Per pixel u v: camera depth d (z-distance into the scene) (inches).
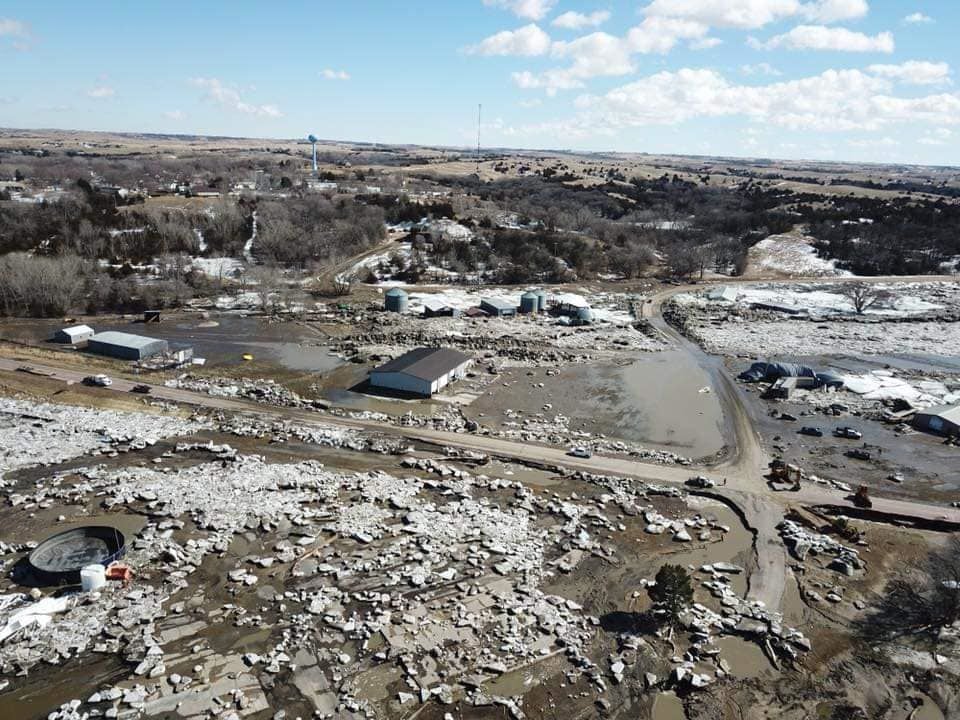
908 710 1375.5
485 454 2490.2
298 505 2081.7
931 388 3393.2
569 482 2316.7
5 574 1720.0
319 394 3097.9
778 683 1438.2
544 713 1347.2
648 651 1518.2
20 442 2445.9
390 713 1332.4
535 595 1696.6
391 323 4340.6
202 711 1322.6
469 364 3602.4
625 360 3799.2
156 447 2468.0
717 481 2332.7
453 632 1557.6
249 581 1710.1
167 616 1585.9
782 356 3981.3
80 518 1977.1
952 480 2383.1
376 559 1815.9
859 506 2169.0
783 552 1910.7
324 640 1519.4
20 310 4220.0
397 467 2377.0
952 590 1617.9
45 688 1370.6
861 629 1605.6
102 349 3508.9
